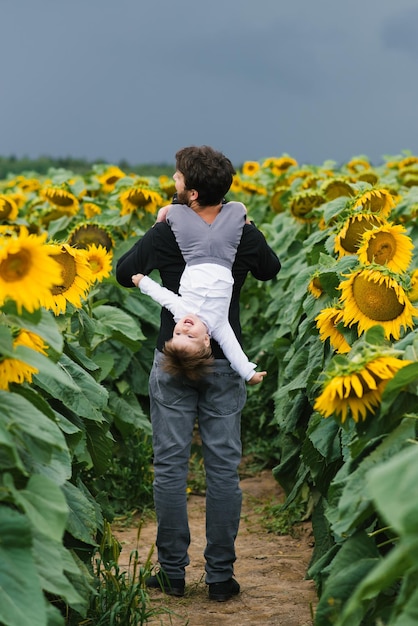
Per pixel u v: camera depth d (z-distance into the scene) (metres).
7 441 2.75
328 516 3.49
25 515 2.97
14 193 10.81
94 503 4.55
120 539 6.20
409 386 3.13
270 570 5.60
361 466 3.12
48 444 3.08
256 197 11.88
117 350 7.15
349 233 5.15
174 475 4.99
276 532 6.35
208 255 4.78
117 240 7.64
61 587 2.95
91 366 4.67
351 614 3.08
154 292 4.84
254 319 9.79
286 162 12.91
